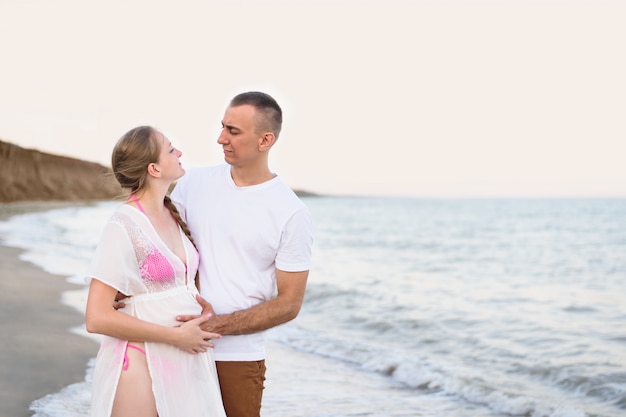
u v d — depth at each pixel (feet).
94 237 68.95
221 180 10.05
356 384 18.51
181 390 8.81
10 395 15.01
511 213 187.32
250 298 9.84
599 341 24.22
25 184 214.69
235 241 9.78
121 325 8.48
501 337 25.05
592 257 64.18
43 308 25.04
